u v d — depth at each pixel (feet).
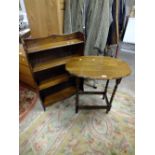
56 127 5.04
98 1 5.48
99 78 4.10
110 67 4.67
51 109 5.82
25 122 5.22
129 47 11.71
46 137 4.69
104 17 5.59
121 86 7.34
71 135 4.76
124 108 5.91
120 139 4.65
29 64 4.68
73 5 5.56
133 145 4.45
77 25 5.91
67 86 6.88
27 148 4.35
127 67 4.71
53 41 5.00
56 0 5.09
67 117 5.46
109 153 4.23
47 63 5.39
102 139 4.64
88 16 5.90
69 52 6.09
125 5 6.61
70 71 4.37
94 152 4.25
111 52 7.57
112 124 5.18
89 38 6.20
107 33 5.90
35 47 4.58
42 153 4.22
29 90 6.92
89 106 5.57
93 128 5.02
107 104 5.65
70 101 6.29
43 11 5.68
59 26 5.59
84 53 6.17
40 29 6.24
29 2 5.87
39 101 6.23
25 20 6.90
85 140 4.61
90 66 4.71
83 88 6.91
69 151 4.28
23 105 6.00
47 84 5.50
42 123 5.19
